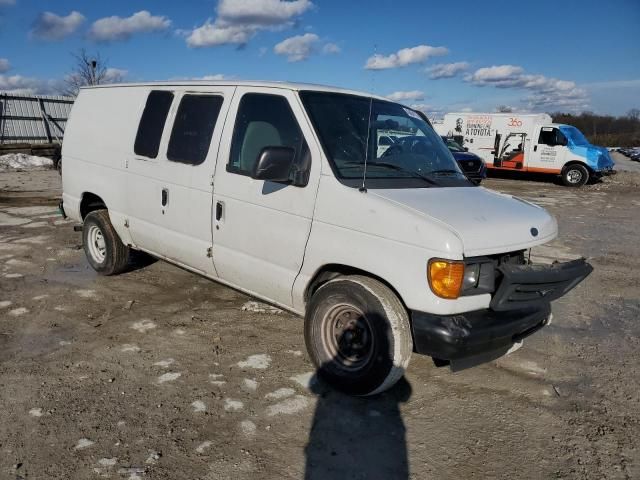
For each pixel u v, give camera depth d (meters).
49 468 2.93
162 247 5.17
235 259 4.41
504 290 3.43
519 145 22.30
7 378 3.89
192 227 4.75
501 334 3.47
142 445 3.17
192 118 4.81
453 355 3.34
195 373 4.08
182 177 4.78
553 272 3.63
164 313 5.27
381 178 3.91
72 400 3.63
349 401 3.78
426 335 3.35
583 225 11.66
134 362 4.23
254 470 3.01
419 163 4.38
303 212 3.88
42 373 3.99
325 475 3.00
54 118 26.31
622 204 15.73
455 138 21.91
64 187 6.50
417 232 3.33
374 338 3.54
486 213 3.68
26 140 25.30
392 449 3.27
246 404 3.67
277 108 4.18
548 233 3.94
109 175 5.69
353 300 3.62
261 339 4.74
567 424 3.63
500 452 3.29
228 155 4.41
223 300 5.67
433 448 3.30
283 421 3.49
